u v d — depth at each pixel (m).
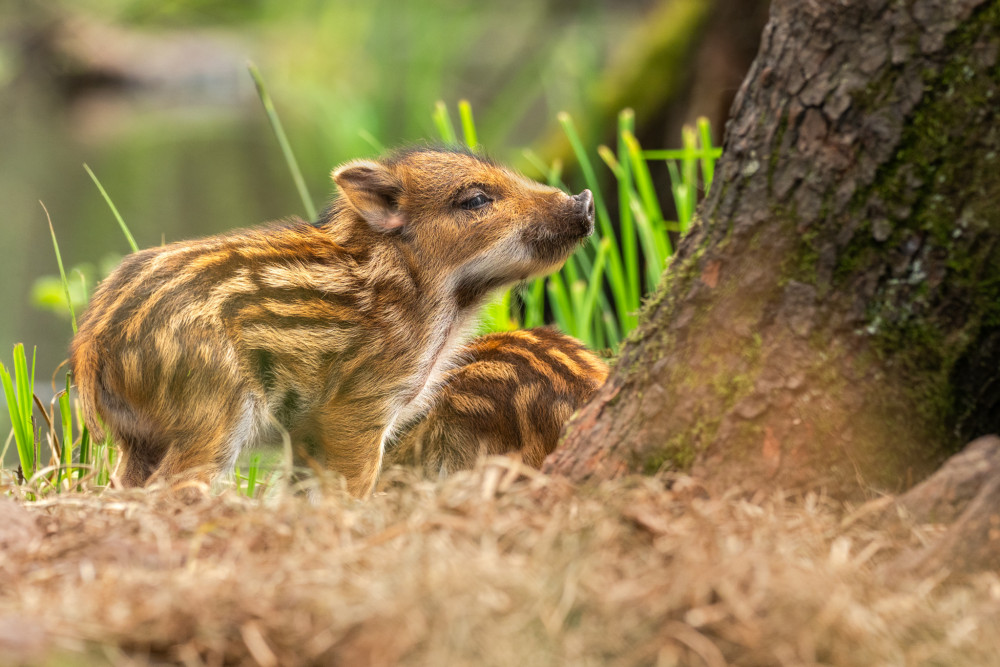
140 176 25.06
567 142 15.80
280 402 8.26
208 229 19.88
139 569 4.77
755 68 5.99
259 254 8.13
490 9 38.03
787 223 5.72
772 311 5.75
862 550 5.09
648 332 6.18
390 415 8.80
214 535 5.33
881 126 5.48
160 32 40.91
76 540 5.21
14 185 23.52
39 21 37.09
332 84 35.91
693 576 4.36
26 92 35.88
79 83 36.78
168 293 7.53
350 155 26.31
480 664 4.08
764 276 5.77
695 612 4.23
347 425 8.59
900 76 5.45
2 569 4.99
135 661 4.15
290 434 8.52
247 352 7.84
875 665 4.11
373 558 4.73
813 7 5.62
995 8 5.27
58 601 4.48
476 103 31.22
